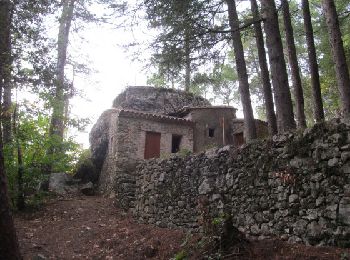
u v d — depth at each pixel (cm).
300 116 1161
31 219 1201
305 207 645
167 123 1816
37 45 1076
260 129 1752
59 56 1630
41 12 1047
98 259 829
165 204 1057
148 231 993
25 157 1292
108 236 995
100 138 1931
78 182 1772
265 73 1110
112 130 1794
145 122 1750
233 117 2033
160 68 970
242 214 780
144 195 1178
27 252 848
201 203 860
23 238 971
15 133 1273
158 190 1103
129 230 1029
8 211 590
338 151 606
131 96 2147
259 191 748
